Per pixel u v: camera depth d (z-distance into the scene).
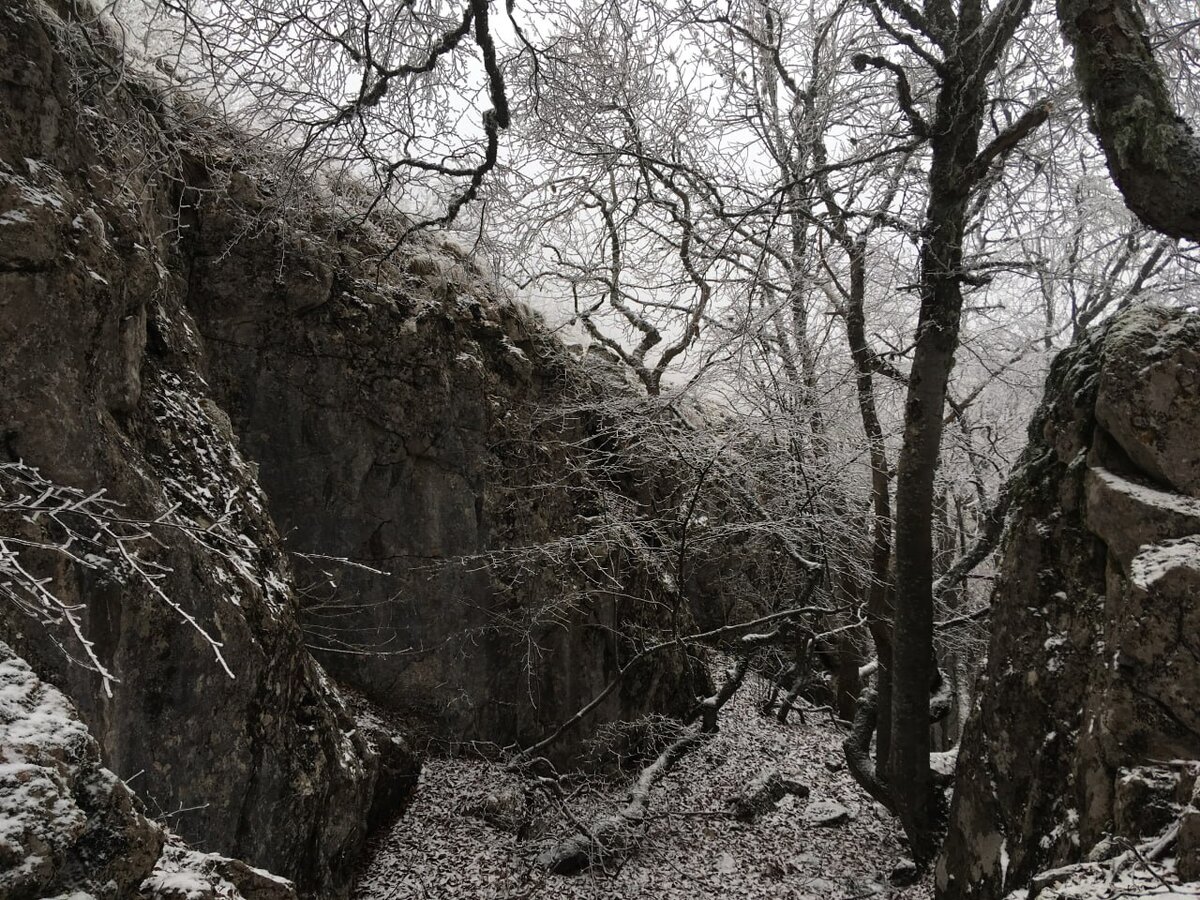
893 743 8.50
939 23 8.59
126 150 6.22
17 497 4.22
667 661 12.36
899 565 8.47
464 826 8.62
